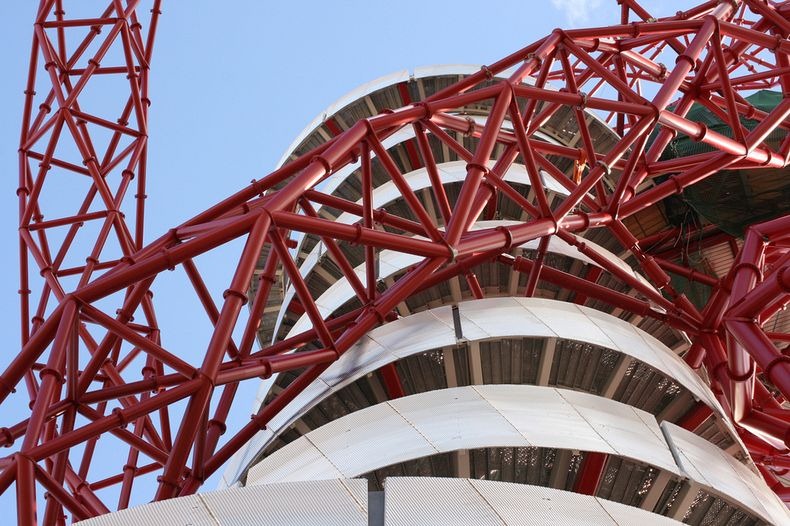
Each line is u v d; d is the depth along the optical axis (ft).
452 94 105.50
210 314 86.94
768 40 110.52
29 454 61.57
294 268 79.15
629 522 60.59
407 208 125.80
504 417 74.38
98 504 84.69
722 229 127.44
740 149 103.81
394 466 73.10
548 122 147.84
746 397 84.79
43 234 107.45
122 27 114.93
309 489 57.41
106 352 76.69
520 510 58.54
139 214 113.50
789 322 134.92
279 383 99.71
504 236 84.17
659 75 121.39
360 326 83.66
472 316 89.35
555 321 88.58
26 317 106.42
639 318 111.86
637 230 134.31
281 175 93.30
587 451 71.61
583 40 107.04
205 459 84.23
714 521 78.28
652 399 91.81
